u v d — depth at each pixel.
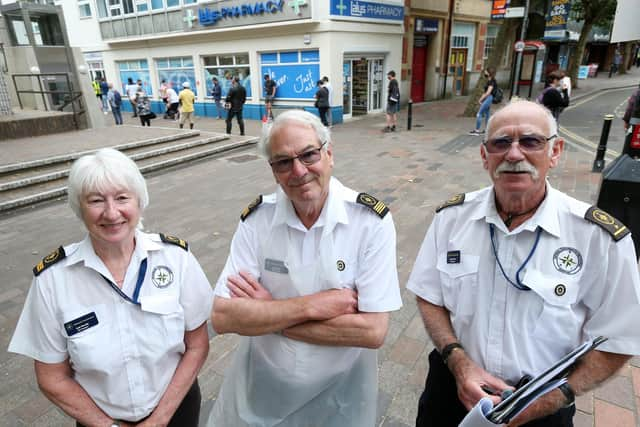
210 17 14.23
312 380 1.62
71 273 1.45
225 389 1.83
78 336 1.43
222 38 14.58
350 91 14.05
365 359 1.71
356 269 1.58
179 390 1.60
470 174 7.14
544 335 1.40
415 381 2.62
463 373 1.47
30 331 1.45
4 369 2.82
